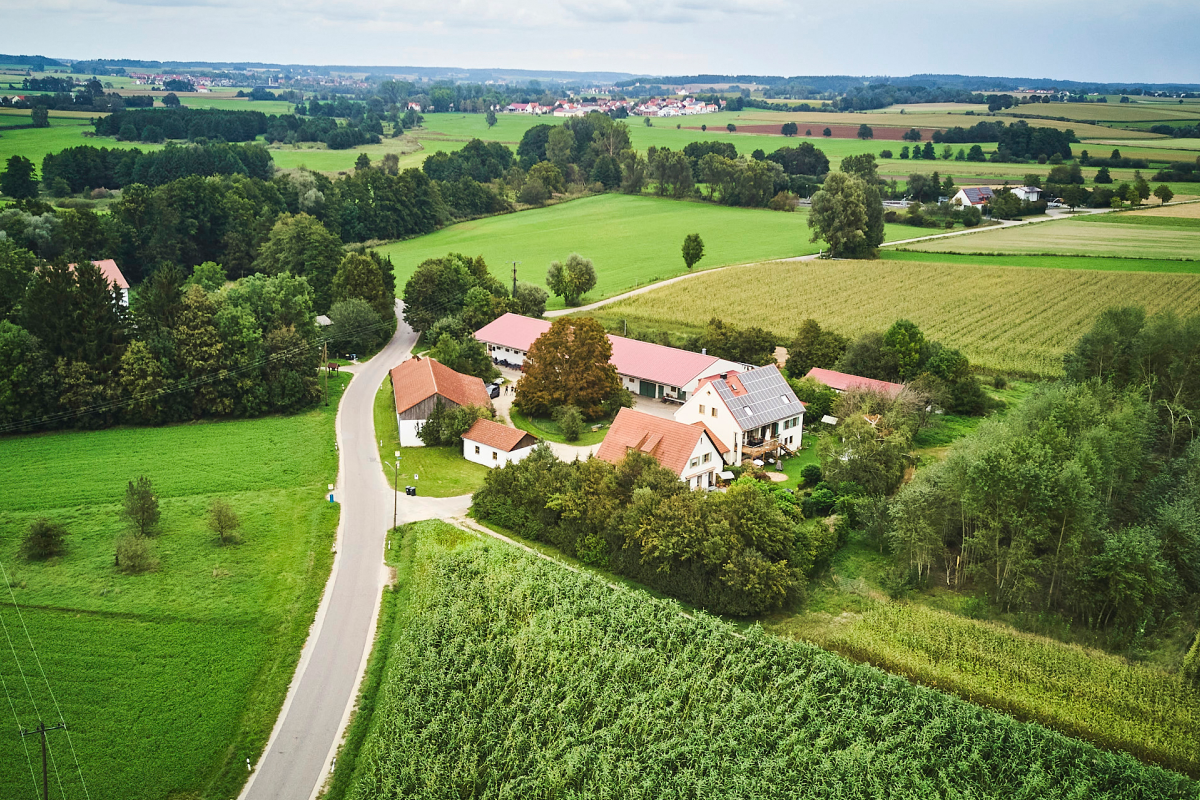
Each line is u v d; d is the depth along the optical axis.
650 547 60.09
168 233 154.38
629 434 78.12
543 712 46.62
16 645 52.22
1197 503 59.66
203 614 56.47
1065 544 56.72
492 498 72.19
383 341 131.00
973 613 56.81
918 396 88.81
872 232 174.12
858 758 42.34
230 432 90.75
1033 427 69.38
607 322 134.25
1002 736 43.22
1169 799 39.75
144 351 90.56
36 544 61.81
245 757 44.69
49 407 87.94
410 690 48.75
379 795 41.94
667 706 47.03
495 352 123.00
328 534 68.88
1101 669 49.22
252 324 98.56
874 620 55.22
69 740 44.91
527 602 56.47
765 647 50.53
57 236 143.38
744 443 84.81
